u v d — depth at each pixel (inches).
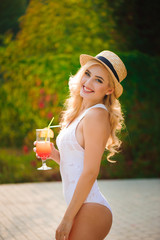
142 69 359.6
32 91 334.0
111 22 398.3
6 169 331.6
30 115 335.6
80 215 104.4
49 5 375.9
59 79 332.2
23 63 334.6
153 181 336.8
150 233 202.5
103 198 109.2
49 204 253.8
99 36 387.2
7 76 336.8
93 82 110.5
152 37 429.4
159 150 364.2
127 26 413.7
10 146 344.5
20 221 218.8
